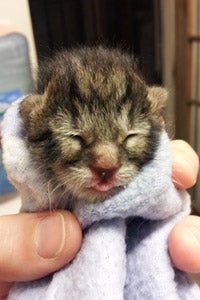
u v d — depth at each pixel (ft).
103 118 0.31
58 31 0.90
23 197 0.34
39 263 0.32
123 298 0.29
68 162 0.30
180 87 0.94
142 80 0.35
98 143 0.30
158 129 0.33
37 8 0.86
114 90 0.32
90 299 0.27
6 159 0.31
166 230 0.31
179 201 0.32
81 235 0.31
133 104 0.32
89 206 0.29
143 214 0.30
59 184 0.31
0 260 0.32
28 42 0.54
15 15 0.56
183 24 0.90
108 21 0.95
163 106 0.36
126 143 0.31
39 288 0.32
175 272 0.31
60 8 0.90
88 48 0.39
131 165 0.30
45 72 0.35
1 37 0.50
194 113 0.96
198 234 0.31
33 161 0.31
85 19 0.93
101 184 0.29
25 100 0.33
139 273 0.30
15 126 0.33
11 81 0.49
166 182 0.29
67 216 0.31
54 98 0.32
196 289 0.32
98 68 0.33
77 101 0.31
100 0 0.93
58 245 0.30
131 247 0.31
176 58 0.92
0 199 0.53
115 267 0.28
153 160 0.31
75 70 0.33
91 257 0.28
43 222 0.32
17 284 0.33
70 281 0.29
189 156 0.36
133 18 0.93
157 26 0.91
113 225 0.29
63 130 0.31
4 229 0.33
